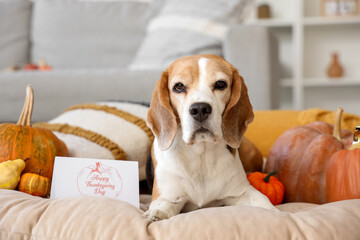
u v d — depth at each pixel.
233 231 0.98
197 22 3.10
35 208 1.13
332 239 0.99
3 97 2.75
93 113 2.02
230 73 1.42
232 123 1.41
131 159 1.88
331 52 5.22
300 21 4.85
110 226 1.03
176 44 3.08
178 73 1.37
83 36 3.93
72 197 1.18
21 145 1.49
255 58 2.68
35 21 4.03
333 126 1.82
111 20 3.93
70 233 1.03
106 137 1.85
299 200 1.63
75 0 4.09
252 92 2.70
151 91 2.70
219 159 1.42
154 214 1.17
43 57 3.97
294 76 4.95
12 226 1.08
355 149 1.47
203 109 1.27
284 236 0.98
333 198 1.47
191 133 1.29
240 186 1.45
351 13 4.91
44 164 1.52
